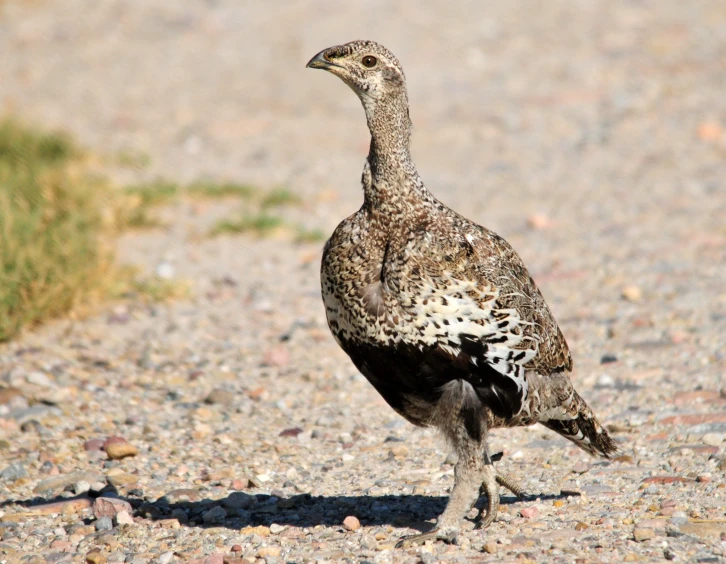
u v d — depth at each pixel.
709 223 19.89
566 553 8.09
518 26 38.09
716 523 8.59
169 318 16.17
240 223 21.30
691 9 38.25
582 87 31.45
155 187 23.44
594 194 22.69
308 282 18.31
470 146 27.11
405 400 8.83
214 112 31.86
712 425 11.28
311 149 28.12
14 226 16.22
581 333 14.88
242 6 42.78
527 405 8.81
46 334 15.19
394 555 8.26
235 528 9.21
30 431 11.81
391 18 39.69
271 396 13.15
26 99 33.22
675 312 15.30
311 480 10.55
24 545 9.02
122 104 32.88
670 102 29.34
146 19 42.06
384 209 8.69
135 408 12.67
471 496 8.54
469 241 8.68
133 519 9.49
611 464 10.48
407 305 8.32
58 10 43.69
